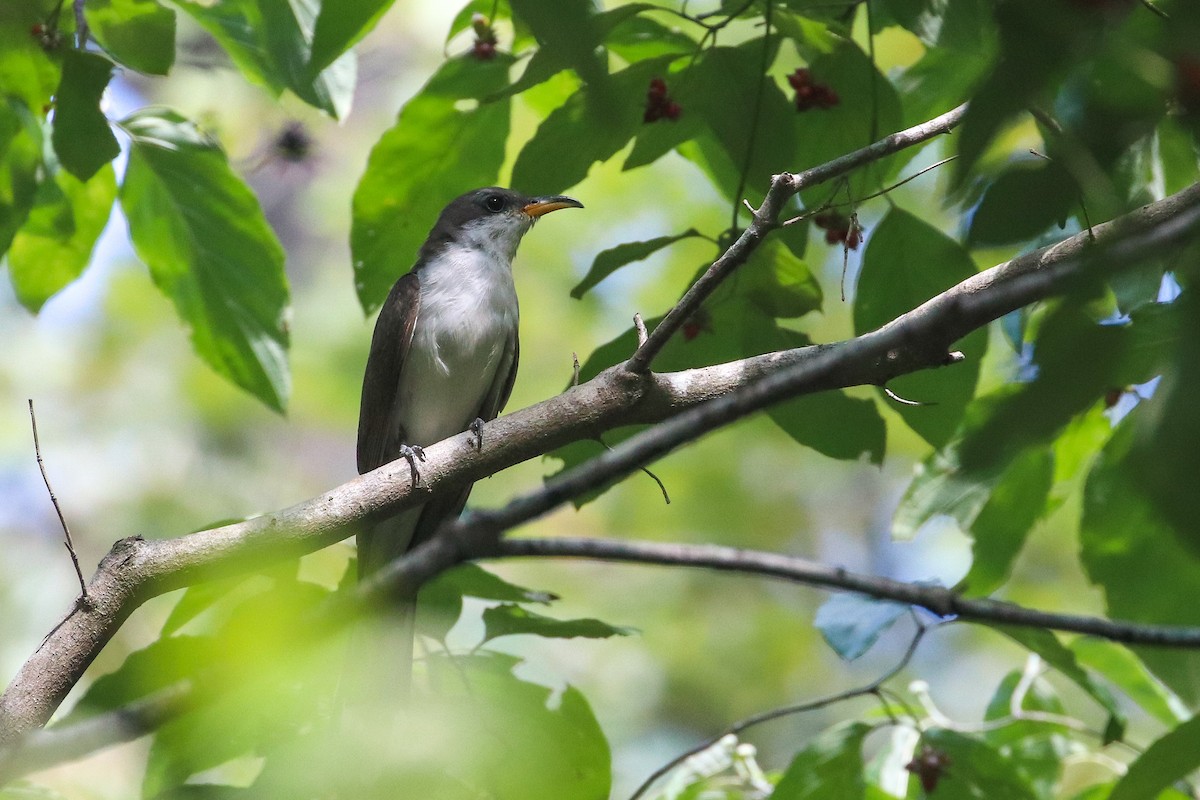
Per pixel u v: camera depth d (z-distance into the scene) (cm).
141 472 1914
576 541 606
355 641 619
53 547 1842
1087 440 889
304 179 1964
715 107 814
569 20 325
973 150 310
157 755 635
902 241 834
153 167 942
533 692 716
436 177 976
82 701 604
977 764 785
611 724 1858
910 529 883
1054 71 306
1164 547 819
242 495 1955
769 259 840
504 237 1184
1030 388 289
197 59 1031
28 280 995
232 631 473
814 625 765
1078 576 1755
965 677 1944
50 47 749
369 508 734
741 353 867
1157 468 241
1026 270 671
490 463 743
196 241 976
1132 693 958
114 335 1970
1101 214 385
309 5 859
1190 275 278
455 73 923
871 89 864
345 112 882
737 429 1912
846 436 877
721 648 1947
